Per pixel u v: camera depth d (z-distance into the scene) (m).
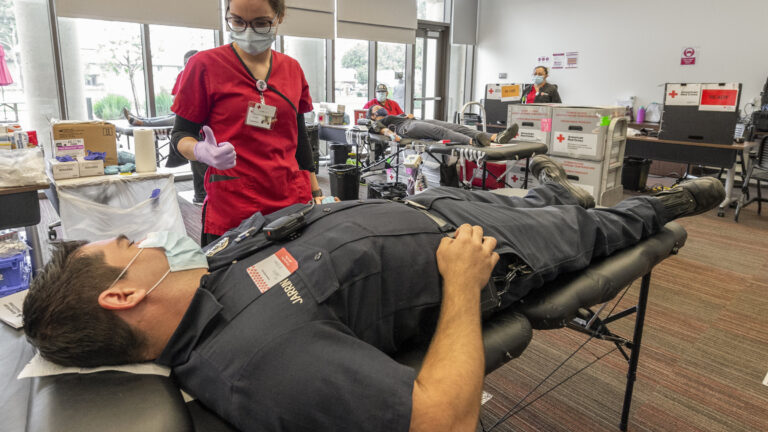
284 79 1.46
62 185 2.43
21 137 2.47
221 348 0.68
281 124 1.46
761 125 5.18
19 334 0.81
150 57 5.26
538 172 1.63
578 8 7.20
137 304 0.71
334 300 0.75
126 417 0.59
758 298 2.70
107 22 4.94
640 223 1.37
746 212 4.59
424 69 8.12
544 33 7.63
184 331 0.72
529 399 1.81
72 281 0.69
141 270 0.74
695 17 6.18
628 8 6.72
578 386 1.89
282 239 0.85
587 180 3.86
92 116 5.04
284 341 0.64
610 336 1.55
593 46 7.14
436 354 0.69
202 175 4.45
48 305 0.67
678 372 1.99
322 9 6.24
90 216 2.54
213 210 1.46
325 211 0.93
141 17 4.84
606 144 3.74
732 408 1.77
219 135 1.40
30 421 0.58
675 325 2.38
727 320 2.45
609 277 1.22
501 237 1.03
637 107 6.84
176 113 1.38
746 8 5.78
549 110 3.98
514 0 7.91
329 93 6.89
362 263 0.79
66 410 0.59
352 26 6.63
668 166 6.29
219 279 0.80
